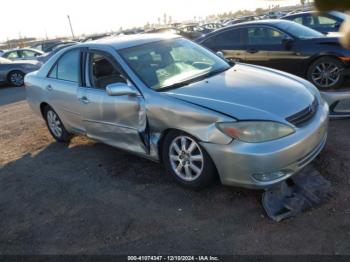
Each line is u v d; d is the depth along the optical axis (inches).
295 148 119.4
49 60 209.6
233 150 120.0
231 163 121.9
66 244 120.8
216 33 314.3
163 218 126.8
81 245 119.1
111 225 127.2
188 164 137.9
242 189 136.6
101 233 123.6
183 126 132.2
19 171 185.6
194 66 169.5
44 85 205.2
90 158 188.2
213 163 129.8
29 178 175.3
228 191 136.8
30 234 129.3
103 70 167.3
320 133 132.4
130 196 144.5
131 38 181.3
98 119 171.2
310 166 141.6
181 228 120.1
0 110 344.5
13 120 292.7
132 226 125.0
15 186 169.0
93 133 181.6
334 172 140.9
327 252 100.7
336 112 196.9
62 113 199.2
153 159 152.7
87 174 169.8
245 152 117.6
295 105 127.9
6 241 127.3
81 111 180.2
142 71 154.9
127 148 163.8
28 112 316.2
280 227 113.3
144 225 124.5
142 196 143.1
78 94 178.4
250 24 296.2
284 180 123.4
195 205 131.6
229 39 306.5
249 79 150.3
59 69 197.6
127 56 161.9
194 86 145.6
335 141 169.3
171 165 144.9
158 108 139.4
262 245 106.9
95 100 167.9
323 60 257.9
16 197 158.2
